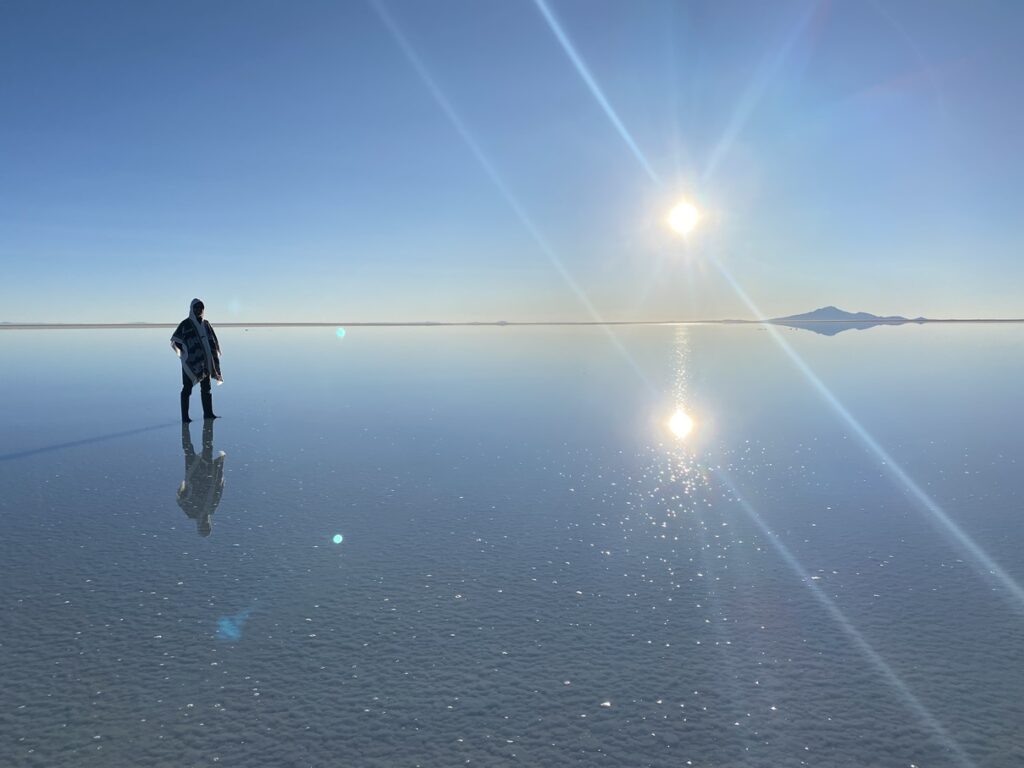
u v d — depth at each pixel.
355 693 2.68
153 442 8.12
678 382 15.66
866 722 2.49
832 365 20.88
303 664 2.91
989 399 11.93
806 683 2.76
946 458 7.08
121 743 2.36
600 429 9.12
